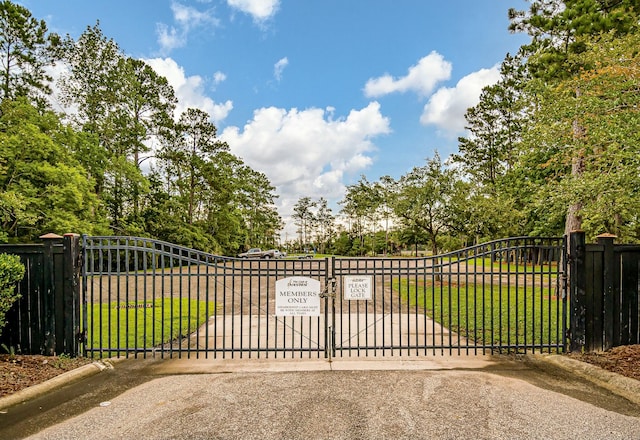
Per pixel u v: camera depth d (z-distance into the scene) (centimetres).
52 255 545
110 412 379
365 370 502
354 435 329
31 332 544
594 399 407
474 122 3609
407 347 556
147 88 2922
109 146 2567
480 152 3606
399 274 555
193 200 3797
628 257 571
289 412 375
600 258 560
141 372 500
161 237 3031
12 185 1616
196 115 3594
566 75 1081
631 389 426
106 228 2139
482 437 326
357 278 554
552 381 461
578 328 546
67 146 2027
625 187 696
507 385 446
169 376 484
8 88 2127
